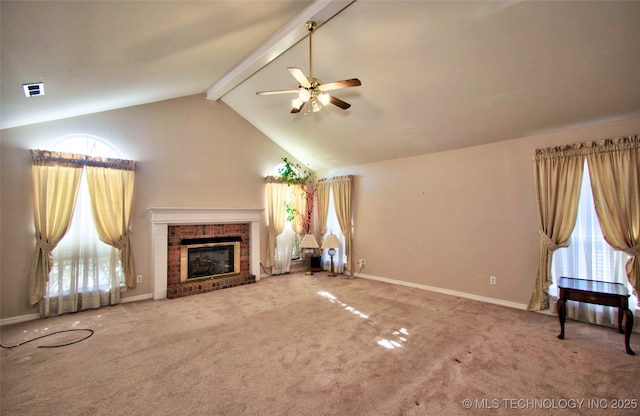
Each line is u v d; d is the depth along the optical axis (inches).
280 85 175.2
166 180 188.5
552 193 143.0
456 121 157.0
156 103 185.8
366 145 207.3
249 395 81.2
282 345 112.2
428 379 88.4
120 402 78.4
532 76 118.2
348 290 193.8
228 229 217.8
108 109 166.2
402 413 73.3
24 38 72.6
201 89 195.3
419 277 199.8
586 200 136.7
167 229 184.5
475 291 172.9
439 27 109.6
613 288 113.7
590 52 102.6
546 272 145.3
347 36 125.6
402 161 210.4
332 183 254.2
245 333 123.8
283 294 184.4
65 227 146.8
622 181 125.6
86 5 69.4
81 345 112.7
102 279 161.6
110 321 138.2
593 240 134.9
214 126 211.9
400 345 111.6
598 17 91.6
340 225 244.8
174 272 191.2
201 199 203.9
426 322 135.3
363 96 160.2
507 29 103.3
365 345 111.7
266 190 240.4
